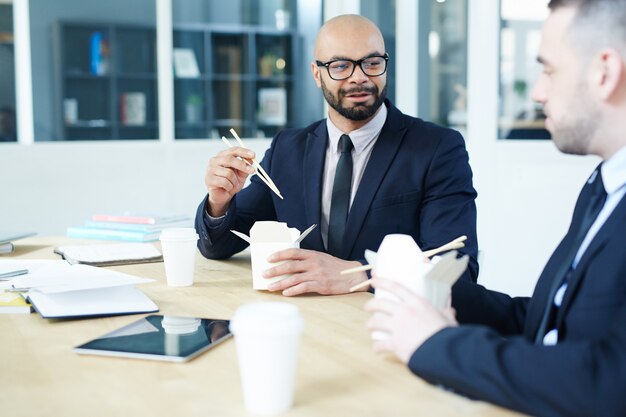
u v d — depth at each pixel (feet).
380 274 3.56
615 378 2.66
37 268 5.35
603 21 3.12
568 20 3.20
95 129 18.04
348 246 6.37
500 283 13.52
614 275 3.14
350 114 6.38
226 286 5.20
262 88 19.49
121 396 2.92
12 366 3.32
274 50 19.62
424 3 14.28
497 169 13.34
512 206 13.39
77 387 3.03
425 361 2.95
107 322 4.12
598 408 2.65
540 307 3.75
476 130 13.39
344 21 6.45
